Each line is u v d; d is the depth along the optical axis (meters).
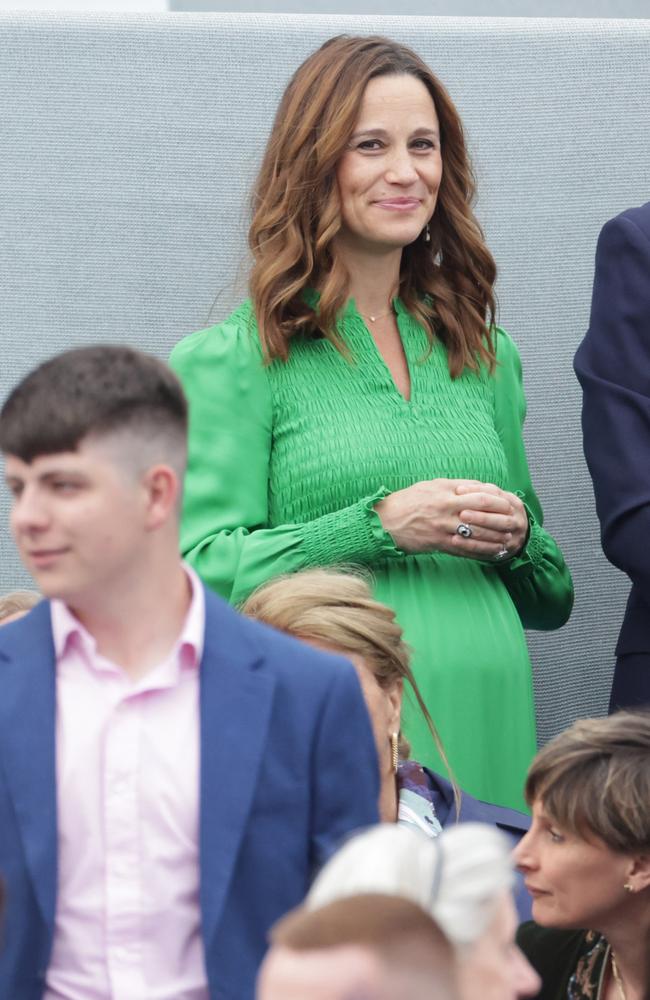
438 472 11.84
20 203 14.01
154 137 14.09
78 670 7.01
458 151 12.52
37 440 6.50
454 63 14.47
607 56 14.59
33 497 6.54
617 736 8.09
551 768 8.07
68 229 14.05
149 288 14.12
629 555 11.42
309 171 11.90
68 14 14.02
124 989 6.83
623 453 11.52
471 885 4.21
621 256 11.86
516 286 14.53
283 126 12.06
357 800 7.13
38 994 6.83
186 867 6.91
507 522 11.58
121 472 6.55
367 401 11.88
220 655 7.05
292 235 11.88
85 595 6.73
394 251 12.20
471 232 12.53
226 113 14.13
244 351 11.82
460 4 16.81
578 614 14.45
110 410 6.53
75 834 6.87
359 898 3.98
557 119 14.56
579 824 7.95
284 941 3.96
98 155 14.05
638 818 7.86
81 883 6.88
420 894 4.18
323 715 7.08
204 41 14.11
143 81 14.06
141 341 14.13
